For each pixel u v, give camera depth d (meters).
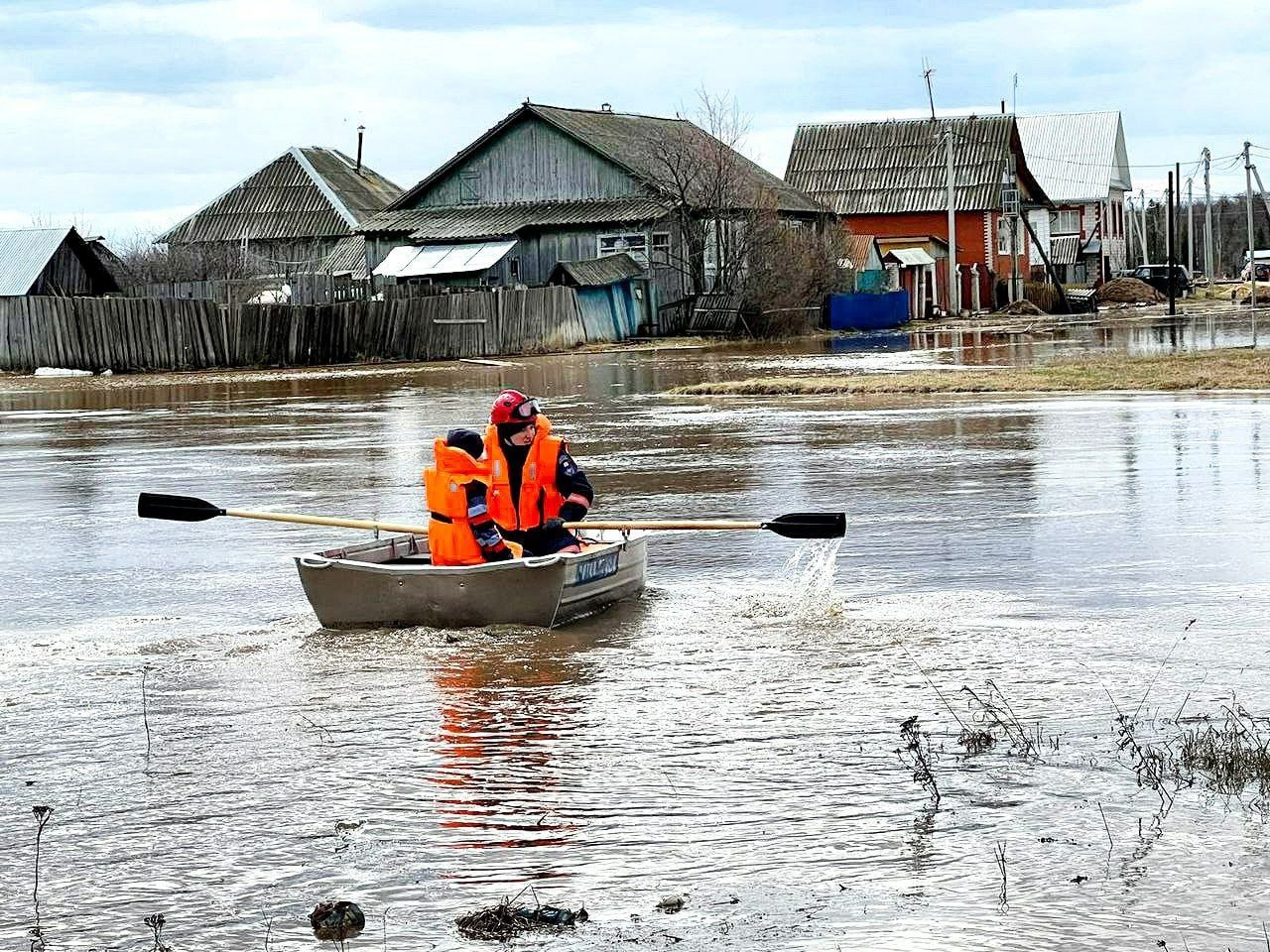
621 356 48.25
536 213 59.09
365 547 11.73
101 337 44.97
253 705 9.02
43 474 21.20
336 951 5.75
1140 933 5.68
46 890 6.40
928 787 7.28
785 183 68.94
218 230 67.31
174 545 14.93
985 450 20.45
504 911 5.99
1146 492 16.17
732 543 14.12
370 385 38.62
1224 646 9.77
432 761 7.91
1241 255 149.38
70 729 8.63
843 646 10.08
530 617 10.62
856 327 62.50
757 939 5.73
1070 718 8.32
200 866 6.61
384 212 61.72
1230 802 6.97
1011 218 77.44
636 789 7.39
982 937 5.69
